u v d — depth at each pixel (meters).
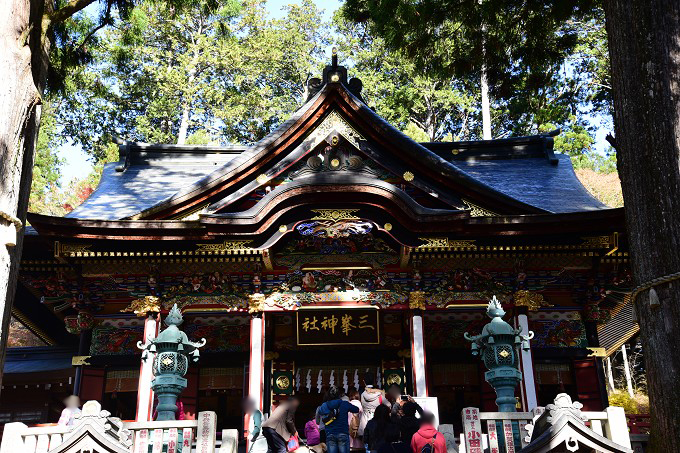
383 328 19.05
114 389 18.56
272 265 18.06
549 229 17.03
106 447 8.82
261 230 16.81
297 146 18.08
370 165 18.16
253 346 17.62
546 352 18.55
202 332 19.17
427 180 18.05
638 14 10.16
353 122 18.14
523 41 15.97
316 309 18.28
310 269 18.22
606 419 9.20
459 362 19.45
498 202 17.72
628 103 10.02
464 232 17.02
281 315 19.28
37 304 21.75
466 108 45.19
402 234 17.11
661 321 9.02
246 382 18.66
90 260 17.72
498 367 11.30
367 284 18.27
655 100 9.71
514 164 24.48
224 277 18.22
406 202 16.70
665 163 9.43
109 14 14.73
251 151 17.89
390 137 17.94
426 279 18.27
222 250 17.19
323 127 18.06
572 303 18.95
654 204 9.39
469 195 17.89
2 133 9.24
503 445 9.48
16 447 9.12
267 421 11.21
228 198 17.56
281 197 16.72
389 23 15.73
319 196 16.84
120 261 17.86
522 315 17.83
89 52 14.77
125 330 18.92
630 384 27.50
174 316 12.48
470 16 15.00
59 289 18.89
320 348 18.84
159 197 21.28
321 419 11.47
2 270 9.08
